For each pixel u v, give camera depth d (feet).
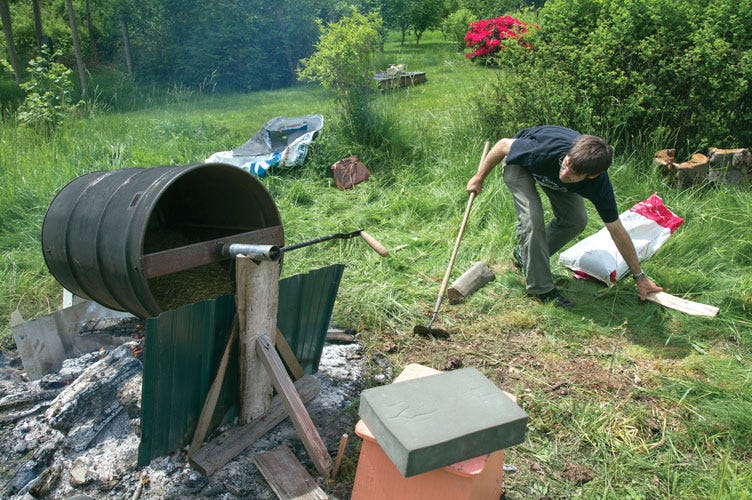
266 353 9.01
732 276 14.76
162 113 37.04
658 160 18.80
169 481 8.71
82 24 63.46
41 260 16.37
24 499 8.72
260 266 8.66
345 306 14.10
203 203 11.91
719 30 20.08
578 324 13.43
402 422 6.86
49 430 9.84
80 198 10.17
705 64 19.31
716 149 18.86
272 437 9.62
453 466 6.87
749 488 8.61
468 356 12.47
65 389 10.12
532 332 13.32
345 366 11.81
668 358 12.23
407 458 6.41
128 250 8.70
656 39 20.29
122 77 49.75
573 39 22.47
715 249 15.57
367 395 7.36
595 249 14.90
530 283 14.32
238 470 8.91
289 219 19.01
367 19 25.11
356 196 21.11
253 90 53.47
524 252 14.12
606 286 14.82
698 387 11.02
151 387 7.92
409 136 24.06
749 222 16.26
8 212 19.13
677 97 20.30
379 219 19.13
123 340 12.11
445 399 7.32
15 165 21.47
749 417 9.86
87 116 32.37
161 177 9.37
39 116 26.73
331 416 10.27
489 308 14.25
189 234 12.21
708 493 8.71
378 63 39.17
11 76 53.57
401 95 35.53
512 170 13.92
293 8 54.75
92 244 9.34
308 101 43.39
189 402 8.77
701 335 12.94
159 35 54.39
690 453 9.61
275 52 54.60
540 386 11.39
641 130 20.70
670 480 9.01
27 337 11.28
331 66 24.36
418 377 8.16
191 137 28.63
